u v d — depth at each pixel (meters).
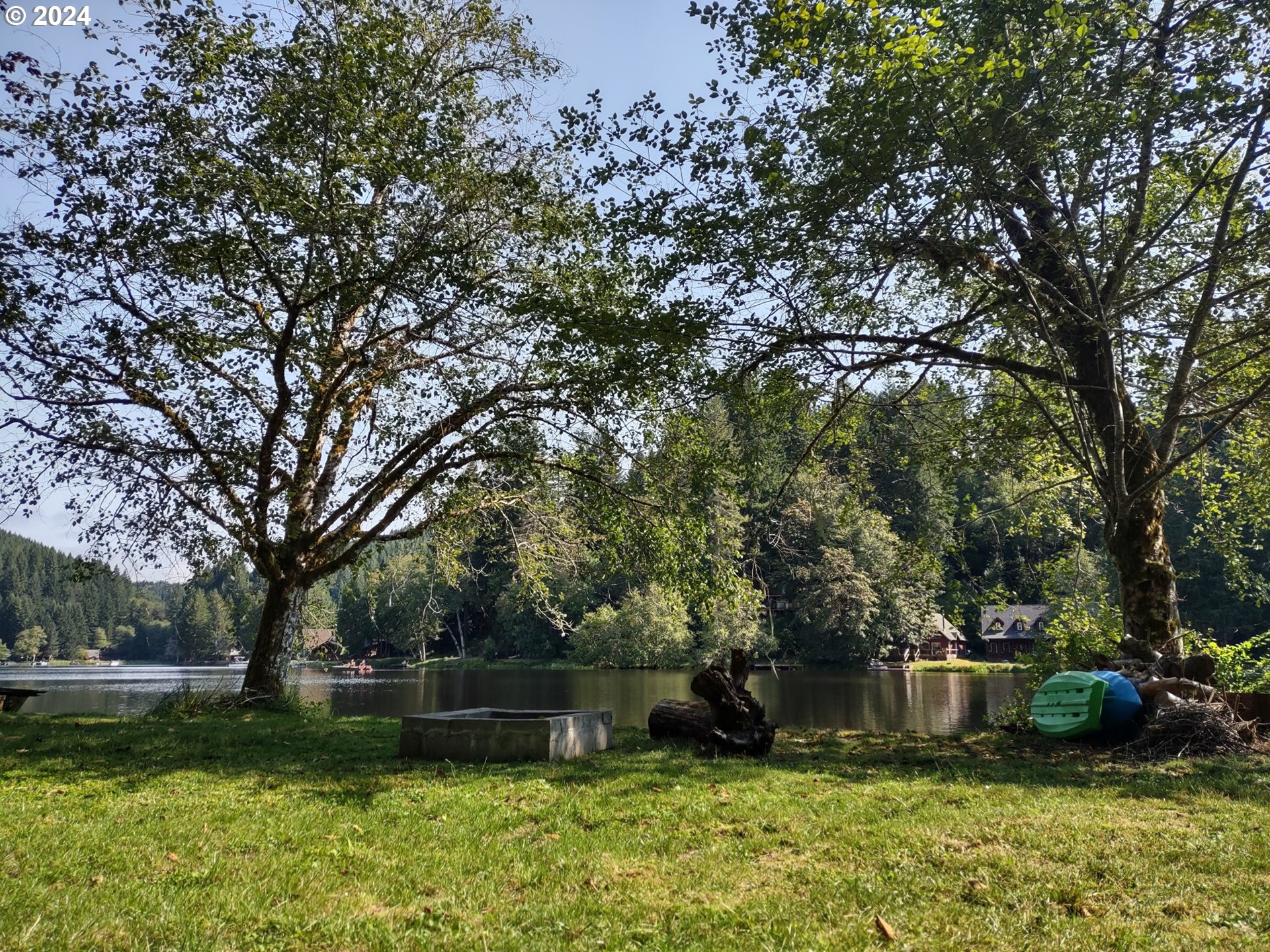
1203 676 10.36
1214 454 17.39
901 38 9.29
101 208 12.23
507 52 15.72
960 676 43.28
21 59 7.43
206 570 15.51
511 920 3.98
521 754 8.90
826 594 45.00
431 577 21.00
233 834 5.52
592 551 17.34
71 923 3.81
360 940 3.70
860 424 15.00
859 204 10.52
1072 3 9.54
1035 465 15.57
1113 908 4.07
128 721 13.49
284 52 12.34
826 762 9.09
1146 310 12.37
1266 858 4.82
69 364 13.41
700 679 9.95
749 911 4.05
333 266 13.54
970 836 5.41
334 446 16.70
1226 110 9.23
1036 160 10.73
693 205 11.14
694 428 14.95
